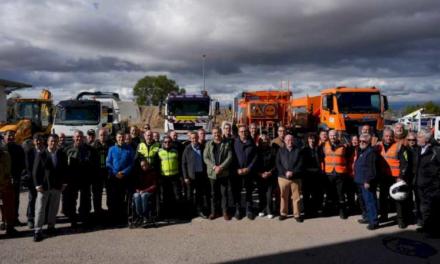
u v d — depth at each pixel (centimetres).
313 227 727
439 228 662
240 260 554
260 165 809
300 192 779
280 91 1628
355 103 1491
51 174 669
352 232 694
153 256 570
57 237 670
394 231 700
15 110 1805
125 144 755
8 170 672
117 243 634
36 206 655
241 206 888
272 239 653
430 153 675
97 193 770
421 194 682
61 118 1475
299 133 1666
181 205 831
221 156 786
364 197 728
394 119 3125
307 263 543
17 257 567
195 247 611
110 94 1839
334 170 788
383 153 768
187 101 1436
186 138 1355
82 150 746
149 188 748
